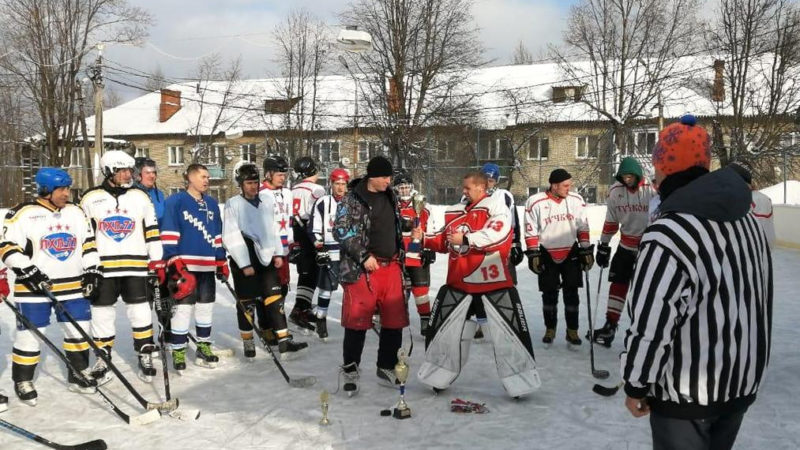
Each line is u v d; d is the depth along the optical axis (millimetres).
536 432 3689
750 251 1977
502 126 30391
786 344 5633
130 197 4918
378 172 4383
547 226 5609
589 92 29562
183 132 38156
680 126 2119
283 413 4121
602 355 5414
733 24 24250
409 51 26359
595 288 9375
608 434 3631
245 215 5293
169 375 5086
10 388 4789
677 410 2004
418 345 5930
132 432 3844
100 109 20547
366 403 4293
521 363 4227
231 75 34656
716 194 1935
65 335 4695
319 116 30484
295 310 6477
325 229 6004
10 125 32312
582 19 28906
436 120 26938
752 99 24953
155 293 4789
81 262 4629
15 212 4426
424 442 3586
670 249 1934
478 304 4363
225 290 9547
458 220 4316
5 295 4363
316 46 31516
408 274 6094
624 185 5543
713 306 1927
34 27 28297
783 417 3828
